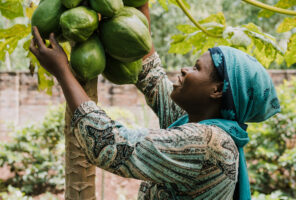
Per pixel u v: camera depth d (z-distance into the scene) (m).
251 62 1.58
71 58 1.42
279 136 5.89
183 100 1.64
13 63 13.88
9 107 9.80
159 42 10.10
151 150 1.35
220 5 11.73
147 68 1.96
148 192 1.67
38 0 2.03
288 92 6.54
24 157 6.06
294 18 2.23
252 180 6.19
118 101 9.05
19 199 4.57
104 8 1.38
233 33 1.89
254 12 11.82
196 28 2.34
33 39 1.46
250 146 5.90
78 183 1.66
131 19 1.43
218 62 1.56
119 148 1.35
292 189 5.88
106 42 1.45
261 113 1.64
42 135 6.20
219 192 1.50
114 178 6.67
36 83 9.95
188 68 1.67
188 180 1.42
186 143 1.38
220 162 1.42
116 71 1.56
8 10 1.85
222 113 1.60
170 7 10.05
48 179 6.16
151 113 5.62
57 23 1.42
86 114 1.38
